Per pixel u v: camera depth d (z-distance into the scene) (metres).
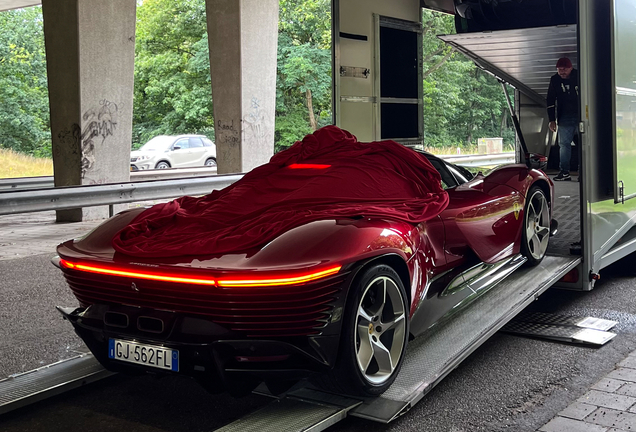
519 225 4.97
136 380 3.82
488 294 4.54
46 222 11.48
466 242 4.31
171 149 27.06
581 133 4.90
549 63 8.82
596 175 5.12
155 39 37.50
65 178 11.85
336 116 6.99
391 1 7.90
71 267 3.24
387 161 3.90
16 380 3.64
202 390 3.66
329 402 3.15
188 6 37.16
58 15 11.43
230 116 13.60
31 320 5.15
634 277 6.24
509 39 7.72
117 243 3.28
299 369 2.92
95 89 11.73
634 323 4.74
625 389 3.50
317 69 33.62
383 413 3.02
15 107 38.81
